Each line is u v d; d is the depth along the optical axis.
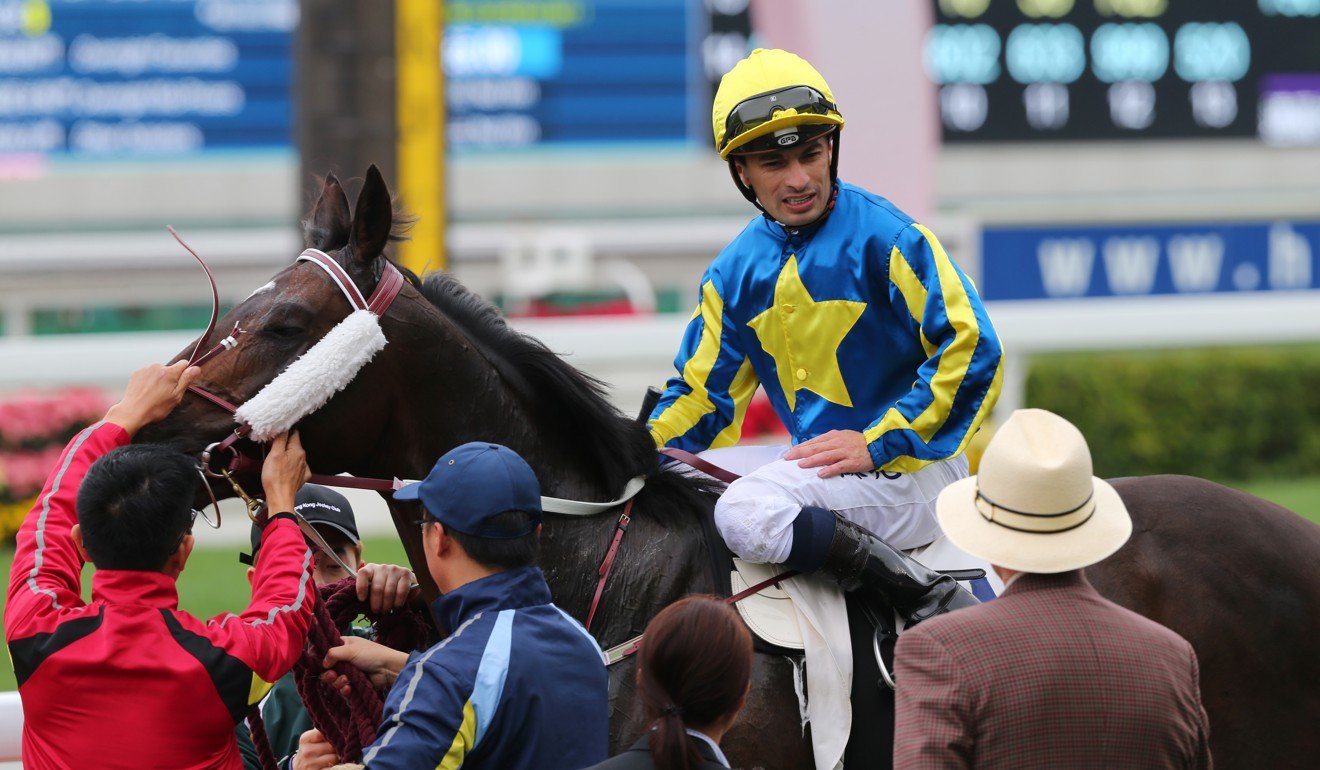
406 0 22.33
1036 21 33.09
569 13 35.53
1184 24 33.47
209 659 6.40
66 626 6.40
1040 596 6.38
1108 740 6.13
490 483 6.41
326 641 7.22
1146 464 28.58
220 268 36.03
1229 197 37.47
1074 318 28.23
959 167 37.09
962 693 6.16
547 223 37.72
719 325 8.52
